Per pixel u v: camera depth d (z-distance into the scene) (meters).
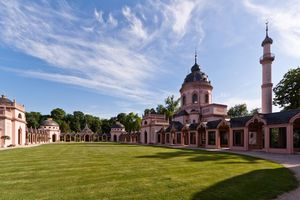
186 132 52.41
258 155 24.58
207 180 10.79
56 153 26.86
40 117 138.25
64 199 7.94
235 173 12.63
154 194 8.51
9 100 58.53
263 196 8.45
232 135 37.22
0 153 27.56
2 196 8.25
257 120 32.34
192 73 68.50
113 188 9.30
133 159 19.48
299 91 45.44
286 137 27.98
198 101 63.78
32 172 12.89
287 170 14.09
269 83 40.62
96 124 143.12
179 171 13.22
